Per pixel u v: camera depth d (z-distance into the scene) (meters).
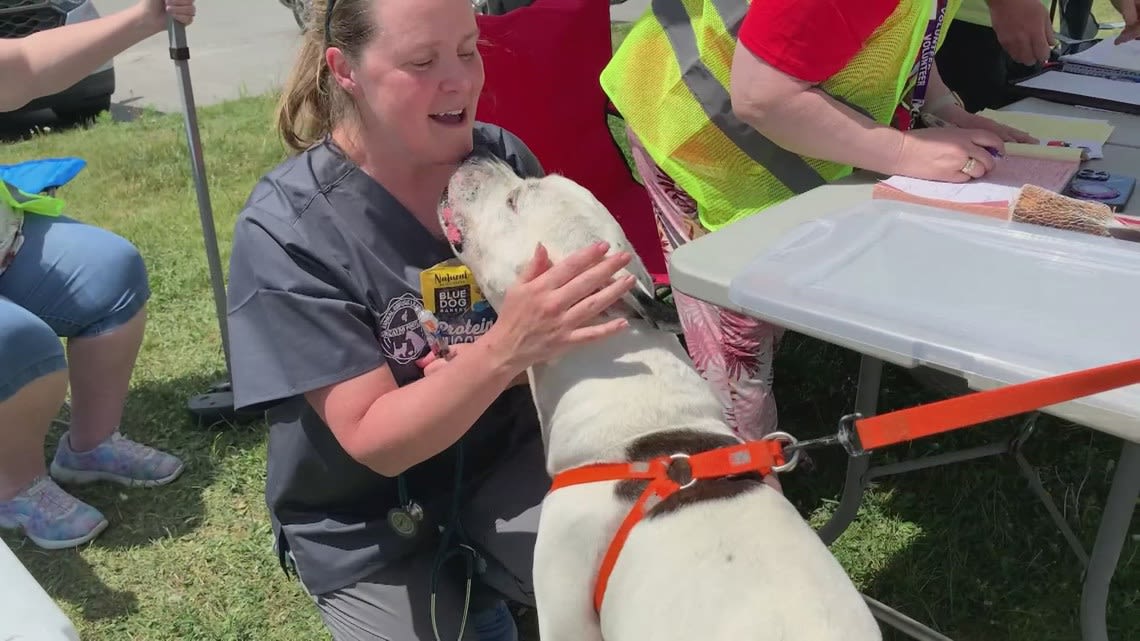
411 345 1.96
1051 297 1.57
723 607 1.46
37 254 3.07
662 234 2.75
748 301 1.64
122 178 6.11
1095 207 1.83
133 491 3.27
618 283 1.64
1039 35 3.10
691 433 1.72
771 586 1.46
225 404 3.56
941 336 1.45
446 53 1.79
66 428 3.66
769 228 1.92
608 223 1.87
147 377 3.90
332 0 1.80
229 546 3.00
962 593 2.71
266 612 2.75
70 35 2.87
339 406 1.85
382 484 2.08
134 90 8.96
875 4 1.99
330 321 1.84
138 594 2.83
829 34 2.02
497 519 2.12
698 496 1.61
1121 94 2.77
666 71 2.48
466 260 1.91
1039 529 2.91
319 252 1.87
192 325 4.29
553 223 1.83
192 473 3.34
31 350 2.86
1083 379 1.25
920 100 2.40
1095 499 2.98
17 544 3.02
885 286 1.62
